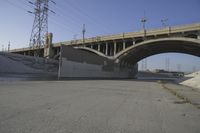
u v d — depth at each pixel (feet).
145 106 38.01
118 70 249.75
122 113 30.09
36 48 221.66
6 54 179.73
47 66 212.23
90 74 185.47
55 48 274.57
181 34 177.58
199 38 164.76
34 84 77.15
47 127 20.88
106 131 20.48
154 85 117.80
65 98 43.14
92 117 26.43
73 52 158.81
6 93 45.78
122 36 212.23
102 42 232.53
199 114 32.50
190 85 135.85
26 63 191.72
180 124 25.08
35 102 35.68
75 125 22.13
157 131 21.45
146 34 195.52
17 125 21.12
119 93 60.59
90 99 43.73
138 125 23.50
